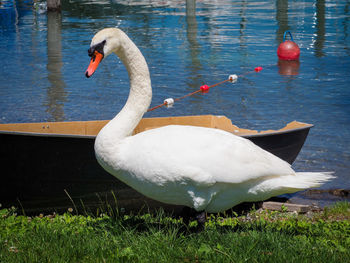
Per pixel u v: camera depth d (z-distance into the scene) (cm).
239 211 650
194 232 478
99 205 618
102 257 404
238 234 471
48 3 2600
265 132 721
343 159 809
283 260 398
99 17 2417
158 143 437
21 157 588
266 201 665
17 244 434
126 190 612
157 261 402
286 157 721
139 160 439
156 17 2391
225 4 2861
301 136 725
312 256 408
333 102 1100
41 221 526
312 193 720
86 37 1881
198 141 437
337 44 1745
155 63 1465
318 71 1384
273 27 2078
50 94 1170
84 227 496
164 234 466
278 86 1238
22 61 1509
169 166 427
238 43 1767
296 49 1523
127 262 400
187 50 1648
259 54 1598
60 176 597
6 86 1236
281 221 581
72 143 583
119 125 463
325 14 2408
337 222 544
